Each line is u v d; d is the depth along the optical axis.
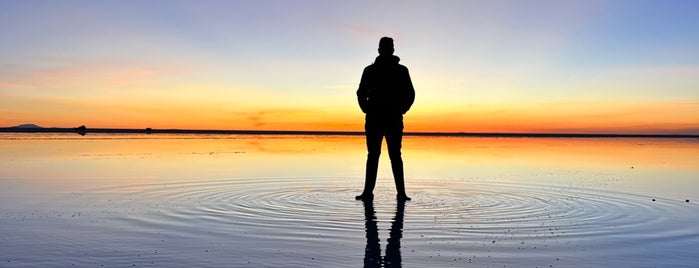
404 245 6.71
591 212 9.14
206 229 7.58
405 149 35.28
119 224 7.92
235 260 5.96
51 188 12.02
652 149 39.34
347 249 6.48
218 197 10.65
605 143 61.00
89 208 9.30
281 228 7.66
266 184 12.98
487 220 8.35
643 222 8.28
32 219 8.31
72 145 35.41
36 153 25.52
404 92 11.38
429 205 9.88
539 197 11.00
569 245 6.77
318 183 13.29
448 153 29.66
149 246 6.59
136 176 14.66
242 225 7.87
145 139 54.06
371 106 11.27
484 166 19.61
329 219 8.37
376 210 9.24
